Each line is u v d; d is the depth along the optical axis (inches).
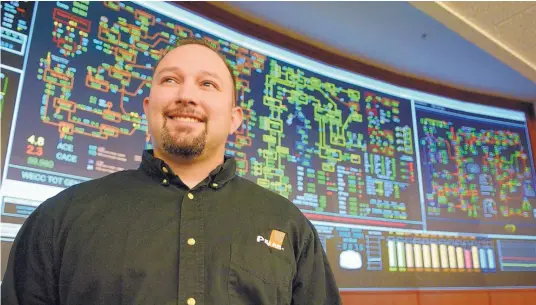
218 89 34.2
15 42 48.9
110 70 54.7
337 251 64.1
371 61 82.4
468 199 79.7
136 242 27.8
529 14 64.8
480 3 63.7
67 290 26.5
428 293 68.6
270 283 28.9
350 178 70.4
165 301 26.1
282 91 69.7
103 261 26.8
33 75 49.0
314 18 71.9
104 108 52.8
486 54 80.9
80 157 49.5
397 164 75.9
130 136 53.8
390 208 71.8
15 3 50.1
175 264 27.5
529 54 74.9
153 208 29.9
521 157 88.7
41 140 47.6
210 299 26.8
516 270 77.7
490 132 88.0
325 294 32.6
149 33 59.6
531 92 92.8
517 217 82.8
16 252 28.3
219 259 28.4
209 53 35.6
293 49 74.2
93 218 28.7
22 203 44.9
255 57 68.9
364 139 74.7
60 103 49.9
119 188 31.1
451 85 89.4
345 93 76.5
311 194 65.7
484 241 77.5
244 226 30.7
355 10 70.4
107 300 25.9
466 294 71.5
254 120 64.8
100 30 55.5
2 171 44.6
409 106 82.2
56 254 27.6
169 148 31.9
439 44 78.7
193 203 30.6
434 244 72.9
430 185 77.3
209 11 66.6
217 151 33.9
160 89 33.4
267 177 62.9
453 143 83.2
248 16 70.7
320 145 69.8
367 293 63.8
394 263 68.1
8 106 46.6
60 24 52.7
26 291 27.1
